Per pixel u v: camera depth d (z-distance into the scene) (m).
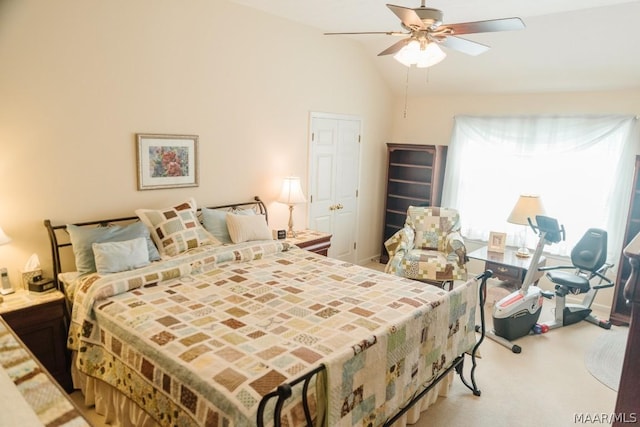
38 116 2.63
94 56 2.82
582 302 4.03
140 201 3.22
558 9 3.34
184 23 3.26
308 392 1.58
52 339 2.51
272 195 4.23
